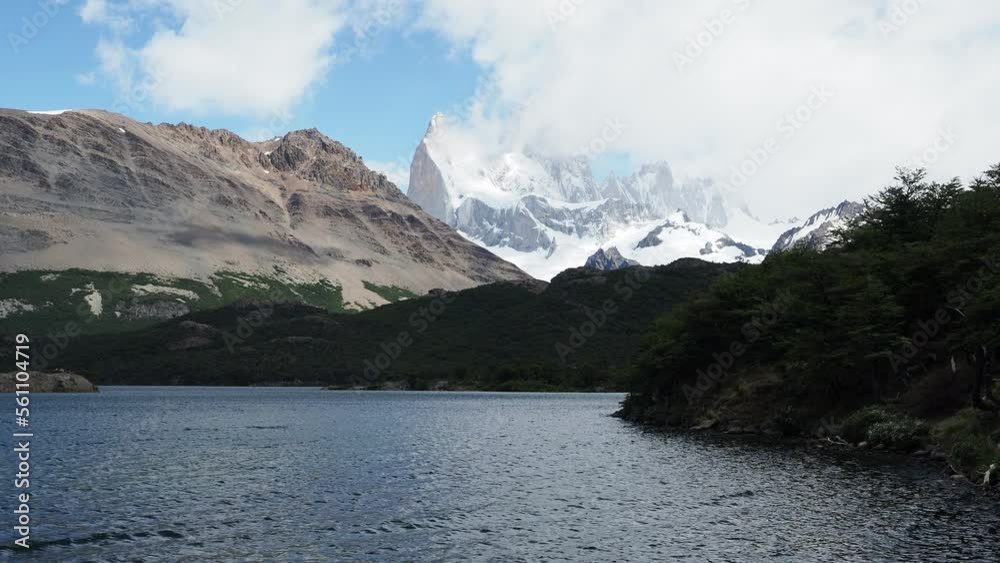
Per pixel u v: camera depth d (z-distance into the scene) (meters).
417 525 43.00
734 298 114.00
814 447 79.88
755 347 111.50
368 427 111.94
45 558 36.22
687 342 117.00
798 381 96.38
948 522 42.25
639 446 84.06
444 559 36.06
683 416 114.88
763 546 37.84
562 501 50.06
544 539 39.75
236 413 144.38
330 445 85.44
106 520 44.03
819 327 92.44
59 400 193.50
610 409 162.38
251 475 61.50
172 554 36.97
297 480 59.00
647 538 39.75
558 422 124.00
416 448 82.81
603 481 58.38
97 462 69.62
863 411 80.69
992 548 36.84
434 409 161.50
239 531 41.50
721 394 111.06
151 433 100.12
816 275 98.44
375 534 40.88
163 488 55.12
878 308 83.56
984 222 84.94
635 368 131.50
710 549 37.47
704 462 68.88
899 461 67.25
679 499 50.41
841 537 39.31
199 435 97.62
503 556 36.56
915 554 35.94
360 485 56.75
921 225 101.50
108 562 35.56
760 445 83.25
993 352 73.56
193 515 45.50
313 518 44.78
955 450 60.50
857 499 49.12
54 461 70.25
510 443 88.31
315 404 181.50
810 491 52.31
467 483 57.72
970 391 75.62
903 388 85.25
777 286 108.75
